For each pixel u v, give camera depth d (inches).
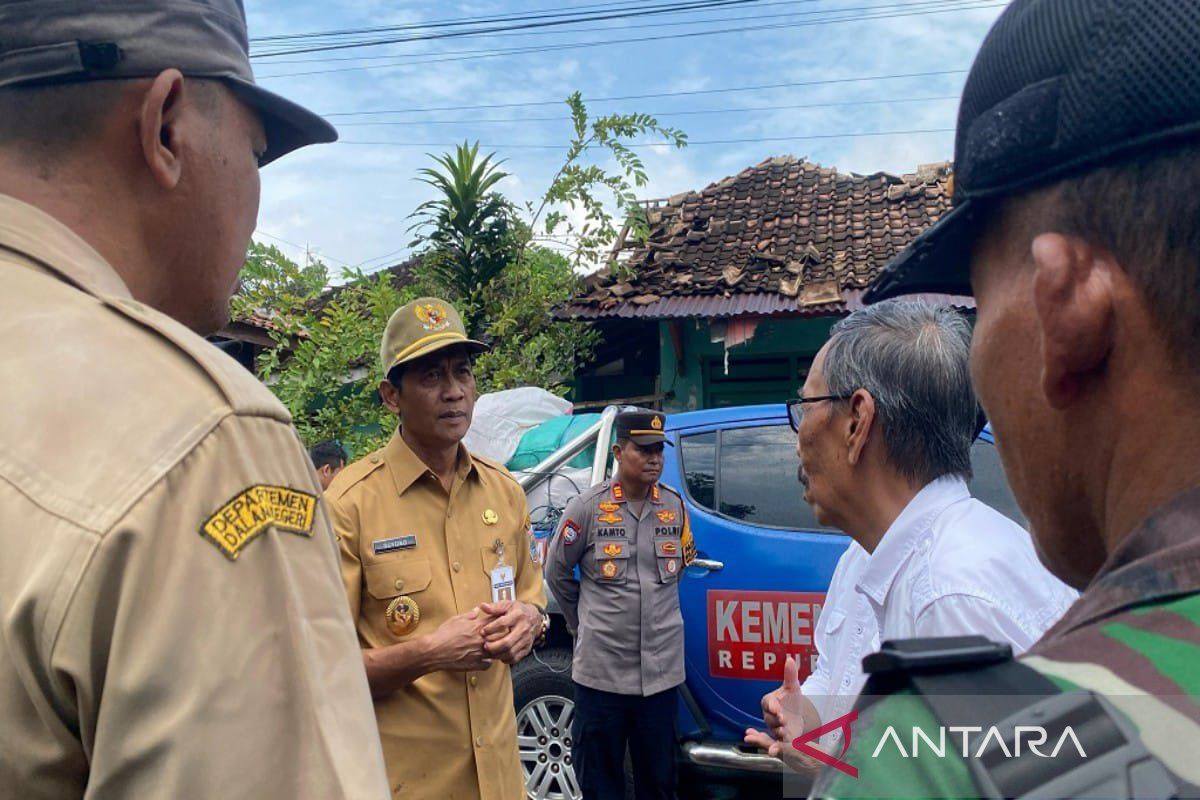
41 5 31.0
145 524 25.3
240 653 26.0
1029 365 20.6
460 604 83.3
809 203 319.3
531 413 173.5
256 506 27.8
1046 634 17.8
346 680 28.9
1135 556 17.3
